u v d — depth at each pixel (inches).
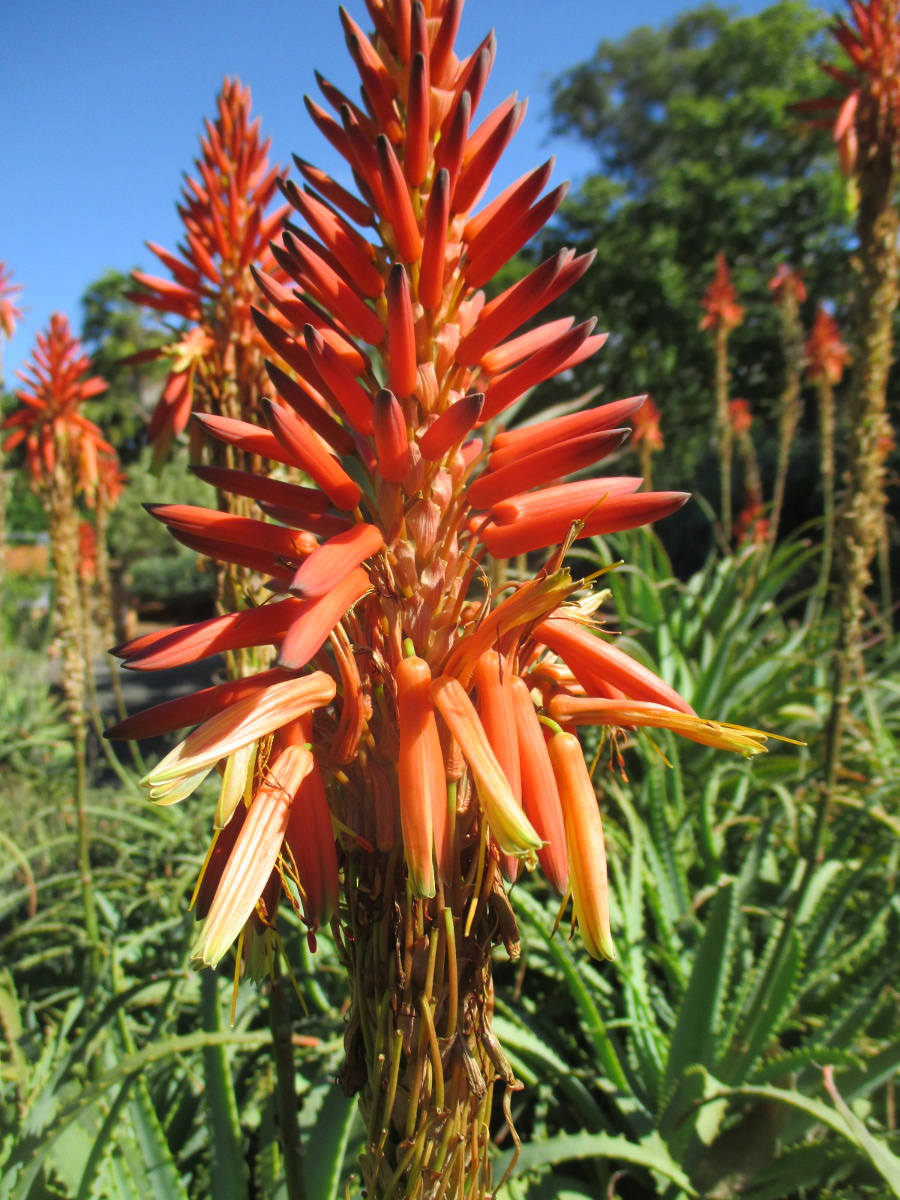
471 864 49.4
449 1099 48.4
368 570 49.8
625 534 249.3
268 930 51.5
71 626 141.5
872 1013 108.1
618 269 770.2
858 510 113.8
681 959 126.8
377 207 53.1
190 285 100.0
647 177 979.3
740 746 49.0
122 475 291.4
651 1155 89.7
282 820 44.3
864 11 115.3
